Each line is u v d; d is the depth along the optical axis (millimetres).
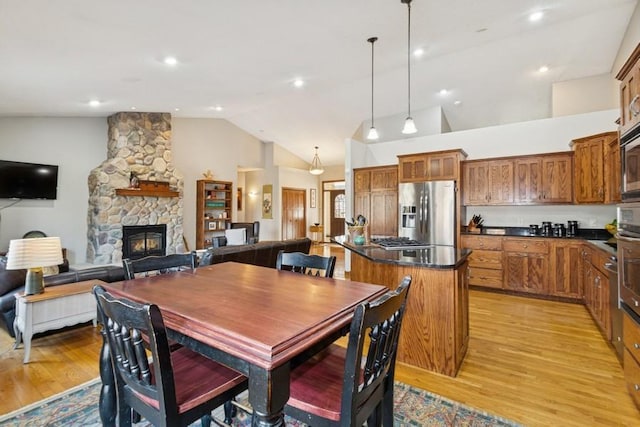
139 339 1128
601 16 3711
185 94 5324
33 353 2771
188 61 3754
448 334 2441
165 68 3904
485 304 4199
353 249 3205
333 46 3846
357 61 4480
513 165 4859
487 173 5066
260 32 3211
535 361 2652
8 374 2434
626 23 3850
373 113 6832
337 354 1547
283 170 10086
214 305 1371
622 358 2539
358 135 8523
